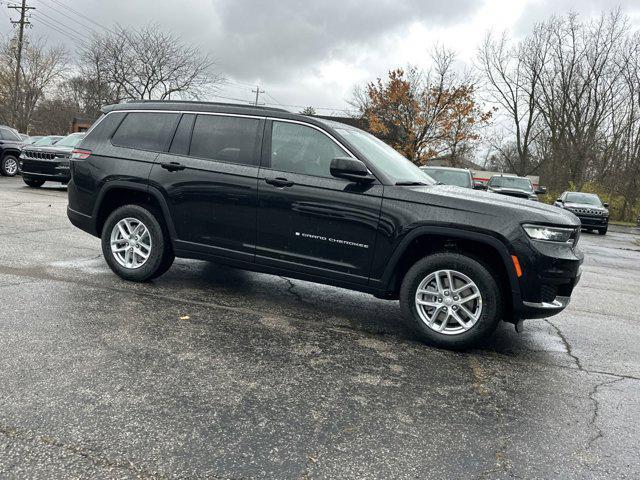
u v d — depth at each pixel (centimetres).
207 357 365
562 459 269
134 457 243
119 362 344
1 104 4600
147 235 532
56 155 1484
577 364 418
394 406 315
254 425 279
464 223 410
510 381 370
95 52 4216
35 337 373
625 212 3266
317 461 251
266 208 469
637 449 284
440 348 429
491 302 409
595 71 3725
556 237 403
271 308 500
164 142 523
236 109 500
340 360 383
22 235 755
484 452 271
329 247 452
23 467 229
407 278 432
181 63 4231
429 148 3288
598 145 3759
